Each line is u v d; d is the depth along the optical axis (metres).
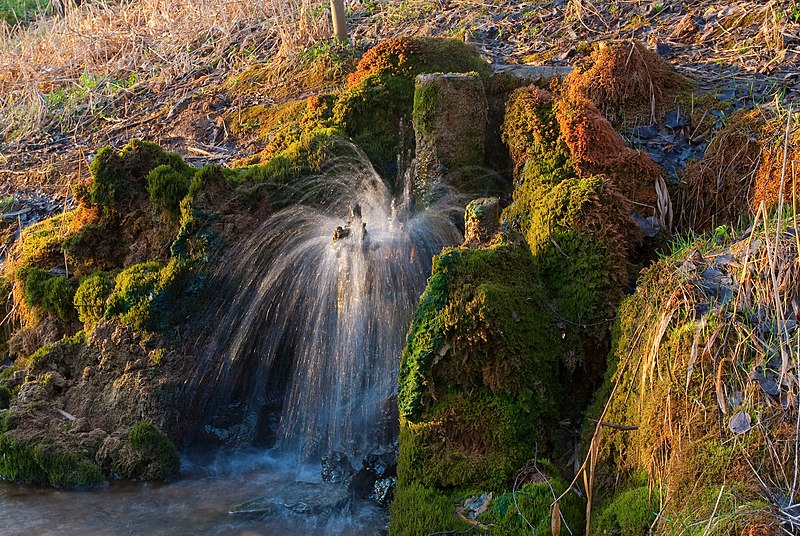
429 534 3.54
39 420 4.77
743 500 2.95
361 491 4.29
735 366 3.21
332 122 6.04
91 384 4.98
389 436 4.57
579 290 4.12
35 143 8.34
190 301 4.98
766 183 4.32
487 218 4.33
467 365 3.84
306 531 4.00
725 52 5.83
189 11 9.71
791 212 4.02
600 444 3.71
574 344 4.08
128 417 4.79
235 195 5.25
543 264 4.27
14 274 5.90
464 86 5.36
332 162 5.60
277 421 5.00
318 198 5.51
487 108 5.53
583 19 6.88
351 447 4.67
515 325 3.87
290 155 5.61
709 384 3.24
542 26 7.02
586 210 4.23
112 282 5.24
